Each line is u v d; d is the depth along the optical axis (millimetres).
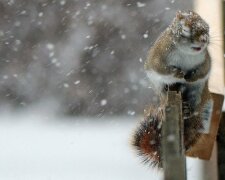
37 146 15859
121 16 20672
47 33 21141
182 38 8742
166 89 9109
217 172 9781
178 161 7262
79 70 20641
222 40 10539
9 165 14109
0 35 21812
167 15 20453
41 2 21547
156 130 8742
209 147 9406
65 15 21125
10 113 20516
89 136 16719
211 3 11258
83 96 20375
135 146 8781
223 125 9672
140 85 20125
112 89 20219
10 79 20953
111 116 19969
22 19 21781
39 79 20859
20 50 21484
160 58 9008
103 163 13602
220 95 9352
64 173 13164
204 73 9062
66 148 15492
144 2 20578
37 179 12828
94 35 20766
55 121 19688
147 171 12484
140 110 19875
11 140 16719
